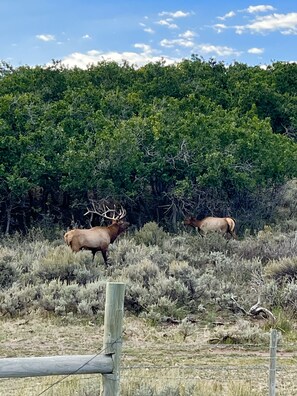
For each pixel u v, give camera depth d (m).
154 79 40.38
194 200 30.39
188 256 20.34
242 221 29.31
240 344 13.07
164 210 29.86
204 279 16.88
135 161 27.48
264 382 10.35
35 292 15.52
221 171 28.62
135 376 9.52
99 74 42.34
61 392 8.49
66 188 26.58
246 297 16.14
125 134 27.61
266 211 30.81
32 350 12.25
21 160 26.19
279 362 11.77
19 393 8.88
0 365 5.20
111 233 20.36
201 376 10.61
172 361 11.59
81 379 9.36
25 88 35.94
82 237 19.58
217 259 19.86
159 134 28.38
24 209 28.80
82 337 13.31
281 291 16.06
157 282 16.17
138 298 15.35
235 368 11.01
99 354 5.48
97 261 19.89
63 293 15.38
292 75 45.97
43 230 25.67
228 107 40.97
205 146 29.16
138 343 13.02
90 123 29.53
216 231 25.22
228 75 44.97
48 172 26.77
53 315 14.75
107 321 5.51
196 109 33.50
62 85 38.19
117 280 16.33
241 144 29.80
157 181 29.48
